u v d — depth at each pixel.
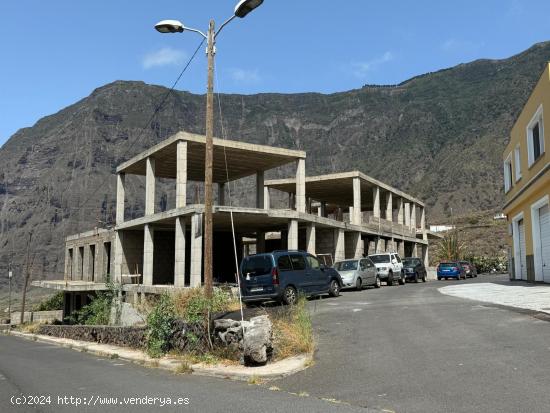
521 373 7.37
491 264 61.56
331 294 21.53
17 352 16.47
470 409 5.97
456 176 155.00
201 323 11.05
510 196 30.81
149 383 8.81
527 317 12.30
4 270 184.12
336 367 8.73
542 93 21.97
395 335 11.20
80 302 43.19
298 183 32.91
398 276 31.69
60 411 7.00
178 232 27.47
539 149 24.16
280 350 9.91
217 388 8.06
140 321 15.08
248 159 33.31
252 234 43.22
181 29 13.59
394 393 6.86
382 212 56.78
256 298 18.52
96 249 40.47
